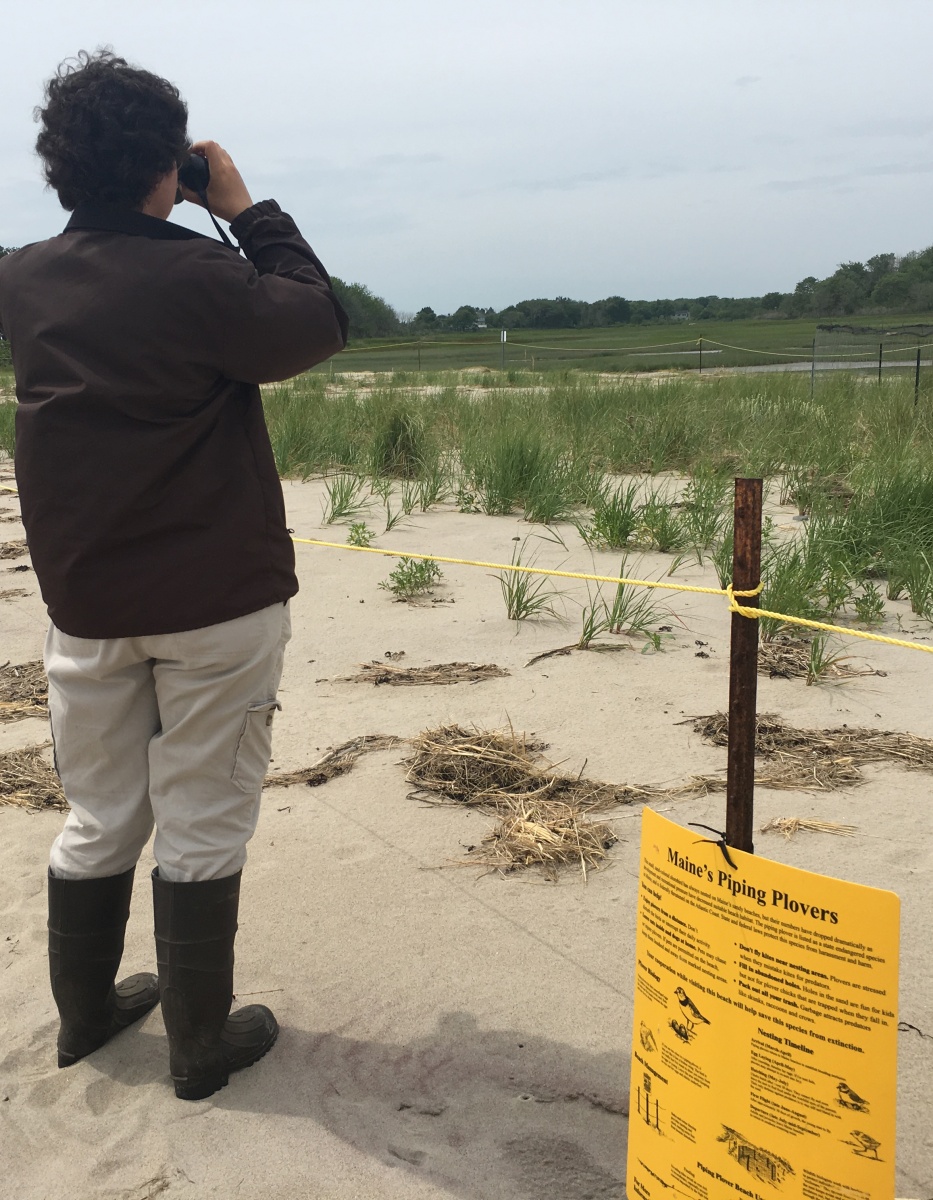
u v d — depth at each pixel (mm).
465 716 3998
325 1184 1909
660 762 3559
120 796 2139
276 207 2119
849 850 2965
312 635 5027
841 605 5195
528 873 2920
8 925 2754
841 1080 1466
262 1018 2268
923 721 3814
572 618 5152
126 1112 2104
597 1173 1917
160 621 1942
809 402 11570
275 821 3252
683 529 6738
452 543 6758
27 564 6574
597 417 10688
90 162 1909
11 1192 1917
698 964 1601
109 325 1871
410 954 2568
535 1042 2256
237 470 1991
